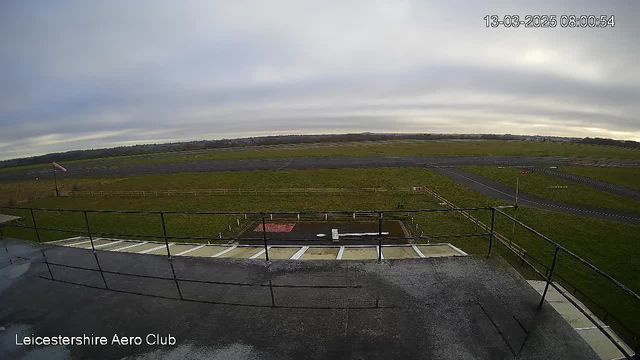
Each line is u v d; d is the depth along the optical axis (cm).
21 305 429
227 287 441
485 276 439
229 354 311
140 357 316
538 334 320
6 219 2662
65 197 3591
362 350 306
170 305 406
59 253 606
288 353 307
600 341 657
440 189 3288
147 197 3381
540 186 3322
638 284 1491
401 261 491
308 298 402
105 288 463
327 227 2181
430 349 304
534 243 1911
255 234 2086
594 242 1941
